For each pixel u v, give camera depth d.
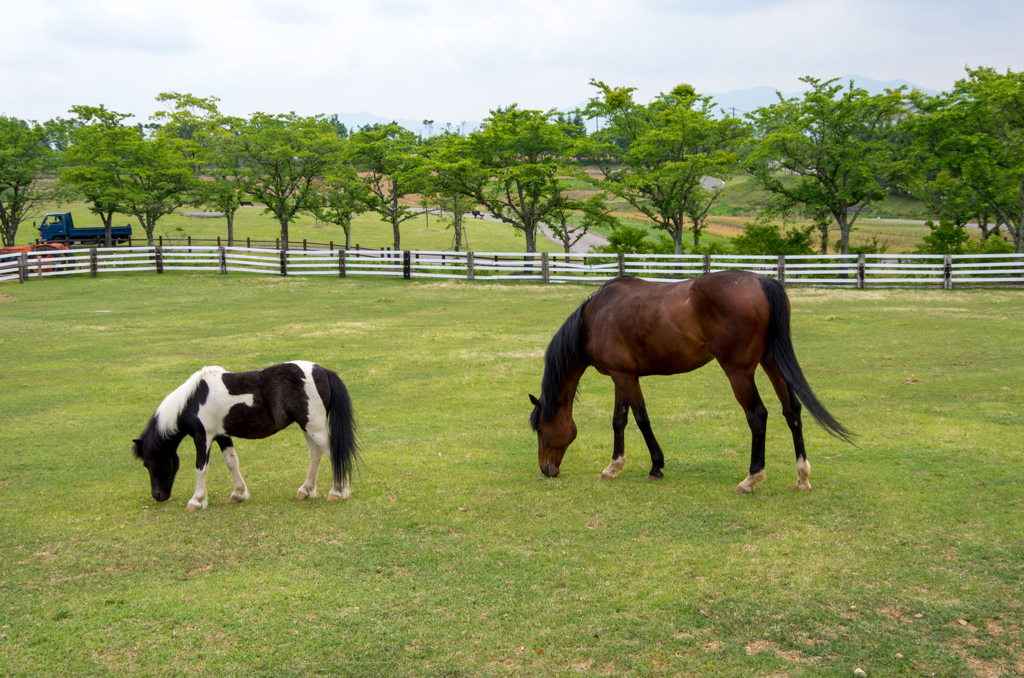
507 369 13.09
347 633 4.25
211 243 52.75
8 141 41.75
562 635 4.15
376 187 43.03
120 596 4.77
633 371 6.98
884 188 32.00
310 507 6.57
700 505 6.30
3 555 5.50
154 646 4.15
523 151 36.66
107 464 8.09
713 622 4.23
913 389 10.55
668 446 8.41
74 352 15.04
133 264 32.16
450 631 4.25
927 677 3.62
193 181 41.44
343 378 12.59
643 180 33.69
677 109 33.44
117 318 19.62
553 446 7.29
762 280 6.34
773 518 5.89
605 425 9.53
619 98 35.19
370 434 9.35
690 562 5.07
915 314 18.05
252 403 6.46
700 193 36.25
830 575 4.75
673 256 27.02
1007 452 7.36
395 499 6.75
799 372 6.14
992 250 30.62
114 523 6.20
